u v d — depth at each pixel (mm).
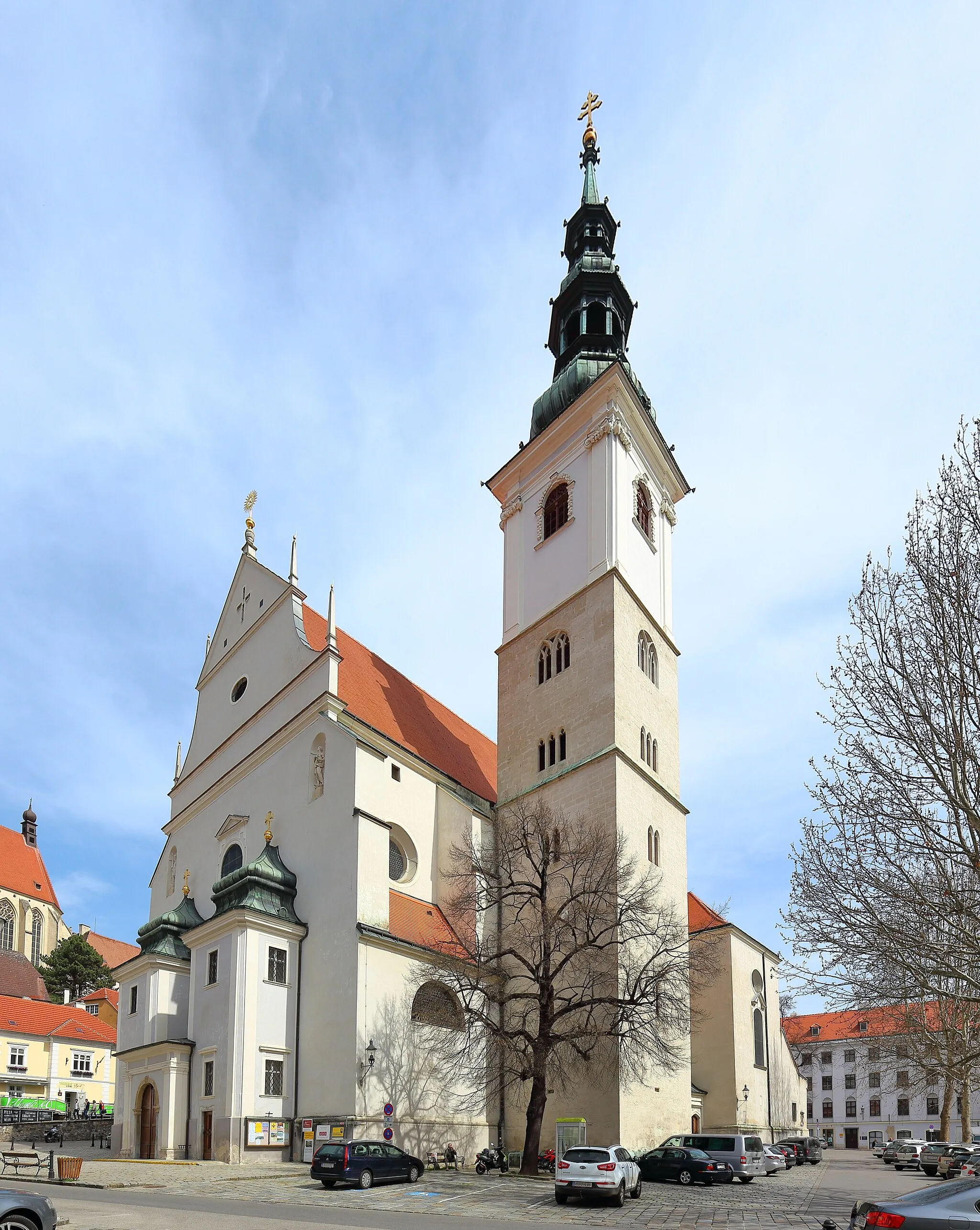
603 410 55344
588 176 67625
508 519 60875
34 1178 33125
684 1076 47500
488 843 52781
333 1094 39188
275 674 52969
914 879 25266
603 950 42906
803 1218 26531
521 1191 32312
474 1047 42938
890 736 25438
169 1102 41656
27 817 123500
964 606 24719
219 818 54312
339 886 42500
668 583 58594
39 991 99625
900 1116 114562
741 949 66188
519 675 55531
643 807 49062
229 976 41094
